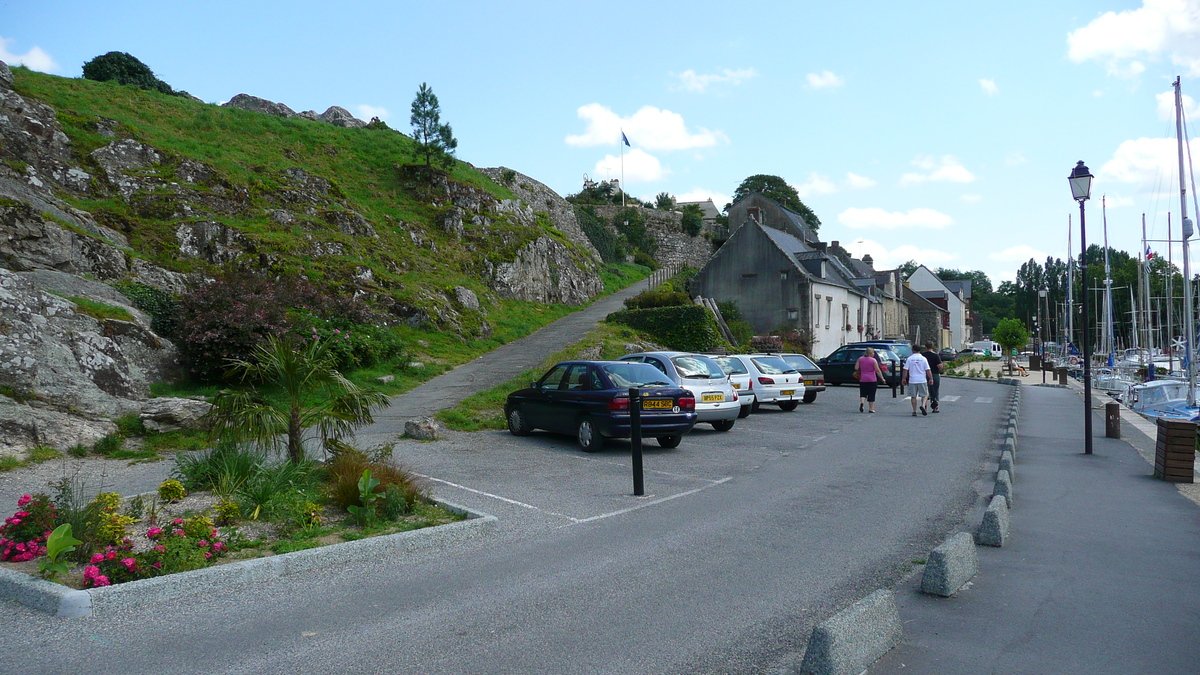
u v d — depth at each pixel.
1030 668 3.88
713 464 10.75
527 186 50.66
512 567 5.75
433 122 37.84
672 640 4.28
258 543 6.06
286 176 30.88
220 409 8.17
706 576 5.51
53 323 12.80
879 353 25.59
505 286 33.22
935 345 66.25
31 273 14.68
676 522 7.23
